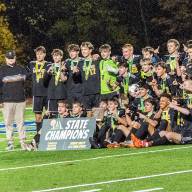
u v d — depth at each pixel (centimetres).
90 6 6419
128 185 1323
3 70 2105
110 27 6456
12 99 2091
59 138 1966
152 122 1897
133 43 6562
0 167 1647
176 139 1891
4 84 2094
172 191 1251
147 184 1325
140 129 1889
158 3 6362
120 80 2139
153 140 1884
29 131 2809
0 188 1354
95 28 6431
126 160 1634
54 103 2183
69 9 6475
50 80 2191
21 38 6297
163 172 1445
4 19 5978
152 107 1934
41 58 2241
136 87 2014
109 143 1916
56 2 6450
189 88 1928
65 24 6372
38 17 6450
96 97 2147
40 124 2247
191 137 1911
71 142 1945
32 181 1415
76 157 1752
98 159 1683
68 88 2169
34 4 6425
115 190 1278
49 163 1667
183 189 1266
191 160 1584
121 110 1959
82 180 1400
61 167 1584
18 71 2106
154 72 2117
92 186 1329
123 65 2139
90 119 1947
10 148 2088
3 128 3062
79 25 6381
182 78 2064
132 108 1975
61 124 1975
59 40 6512
